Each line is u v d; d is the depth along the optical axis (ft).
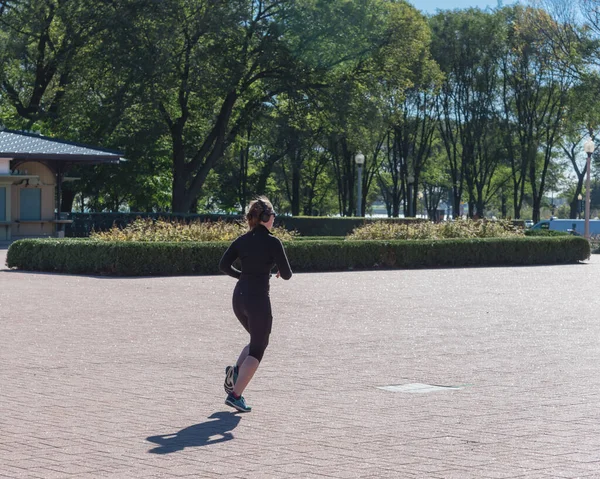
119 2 146.61
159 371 32.50
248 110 166.40
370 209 318.04
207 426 23.75
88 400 27.20
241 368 25.52
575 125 219.00
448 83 220.64
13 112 181.88
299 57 153.58
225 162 208.95
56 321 46.68
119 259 78.43
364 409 26.03
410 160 257.96
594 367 33.68
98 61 147.74
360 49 159.12
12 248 84.58
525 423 24.07
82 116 156.15
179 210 167.63
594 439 22.16
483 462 19.95
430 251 98.78
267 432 23.08
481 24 213.25
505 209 316.40
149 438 22.35
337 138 169.27
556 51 200.75
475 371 32.78
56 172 135.13
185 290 64.75
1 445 21.57
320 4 152.05
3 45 153.38
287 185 234.17
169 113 168.86
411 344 39.65
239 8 148.36
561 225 207.51
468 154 229.04
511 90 226.79
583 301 59.82
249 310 25.89
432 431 23.16
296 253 89.40
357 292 65.36
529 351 37.70
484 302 58.70
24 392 28.43
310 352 37.27
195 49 149.59
